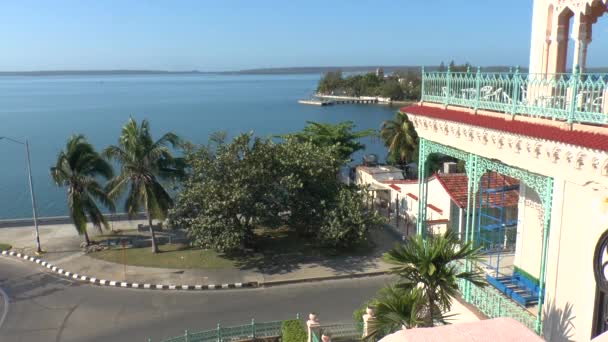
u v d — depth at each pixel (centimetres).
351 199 2811
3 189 5328
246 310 2158
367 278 2509
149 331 1973
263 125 11106
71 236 3231
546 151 998
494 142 1151
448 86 1388
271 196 2775
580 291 985
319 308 2161
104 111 14800
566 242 1008
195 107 16812
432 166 4397
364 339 1177
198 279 2480
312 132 4450
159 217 2831
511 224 1997
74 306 2219
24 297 2327
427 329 667
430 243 1195
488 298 1280
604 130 876
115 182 2925
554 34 1243
